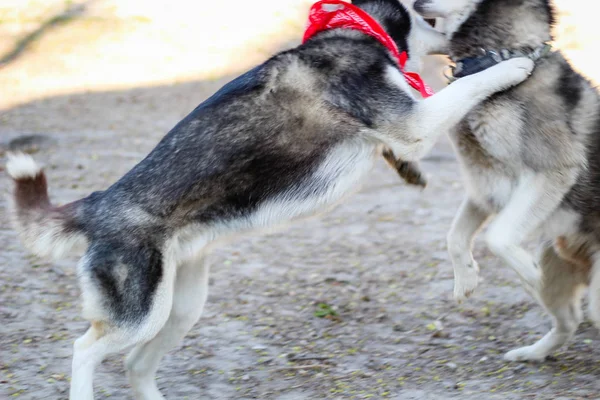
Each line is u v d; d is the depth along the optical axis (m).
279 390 4.08
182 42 13.14
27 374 4.23
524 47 3.91
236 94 3.80
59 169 8.17
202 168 3.68
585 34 12.25
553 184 3.86
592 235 4.00
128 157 8.57
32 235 3.79
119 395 4.09
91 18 13.82
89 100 10.96
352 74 3.79
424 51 4.26
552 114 3.83
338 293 5.42
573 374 4.07
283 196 3.79
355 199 7.54
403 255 6.10
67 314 5.01
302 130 3.77
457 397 3.81
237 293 5.45
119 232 3.64
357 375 4.21
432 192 7.64
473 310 5.05
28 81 11.75
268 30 13.53
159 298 3.66
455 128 4.00
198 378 4.26
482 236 6.47
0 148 8.80
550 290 4.15
